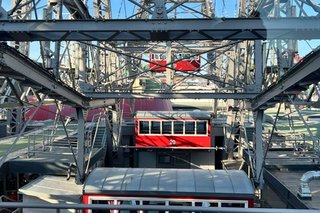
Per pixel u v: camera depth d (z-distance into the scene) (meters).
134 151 29.06
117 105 27.78
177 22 8.27
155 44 24.98
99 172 13.90
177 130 27.62
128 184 12.70
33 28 8.30
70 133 29.23
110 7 23.31
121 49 26.03
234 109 25.53
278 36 8.44
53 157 19.25
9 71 9.19
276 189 15.37
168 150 28.31
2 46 8.19
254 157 19.38
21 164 18.00
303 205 11.46
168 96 18.61
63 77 21.77
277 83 12.91
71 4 13.06
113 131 27.86
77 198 14.24
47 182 16.38
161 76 34.09
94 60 21.11
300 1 8.61
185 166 28.34
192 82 33.91
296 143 23.91
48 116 40.75
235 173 13.80
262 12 12.87
